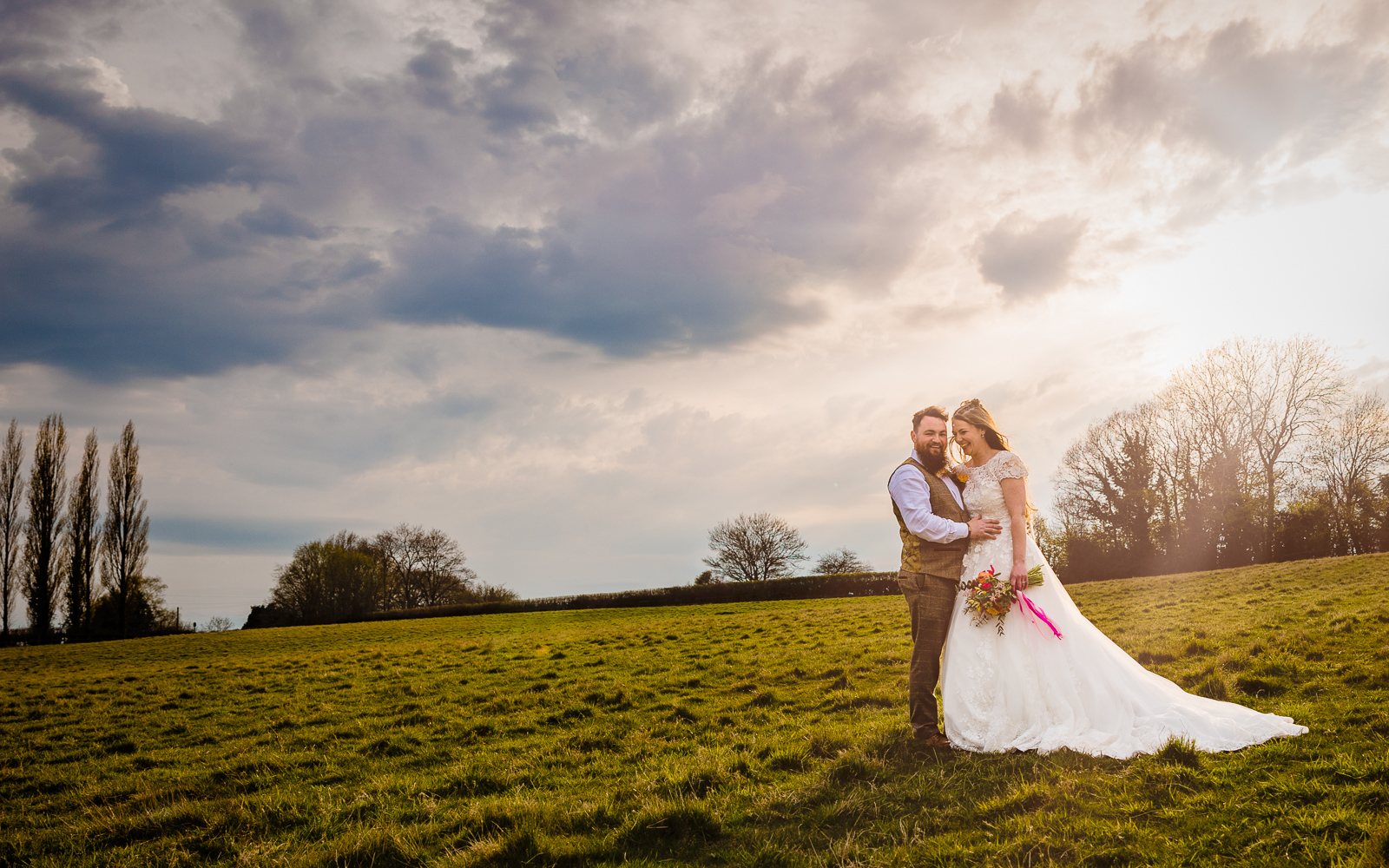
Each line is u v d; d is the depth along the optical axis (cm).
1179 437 4503
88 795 826
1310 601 1389
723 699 1062
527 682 1385
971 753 538
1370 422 4134
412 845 520
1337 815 380
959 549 581
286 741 1030
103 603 6397
